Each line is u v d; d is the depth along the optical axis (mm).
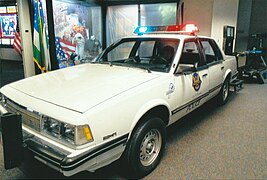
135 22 7012
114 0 6816
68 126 1697
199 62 3391
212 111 4398
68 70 2896
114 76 2543
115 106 1917
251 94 5672
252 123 3812
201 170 2475
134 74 2613
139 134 2172
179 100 2768
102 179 2291
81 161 1663
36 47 4898
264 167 2537
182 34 3346
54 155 1687
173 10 6762
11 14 7621
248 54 7512
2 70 7211
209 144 3064
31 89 2215
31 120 1947
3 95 2354
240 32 8531
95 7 6742
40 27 4855
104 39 7000
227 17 7246
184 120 3930
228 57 4715
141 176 2332
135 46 3412
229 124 3764
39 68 5008
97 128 1765
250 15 8320
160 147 2531
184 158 2707
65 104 1855
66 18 5902
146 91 2246
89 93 2045
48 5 4953
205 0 6449
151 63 3027
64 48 5961
